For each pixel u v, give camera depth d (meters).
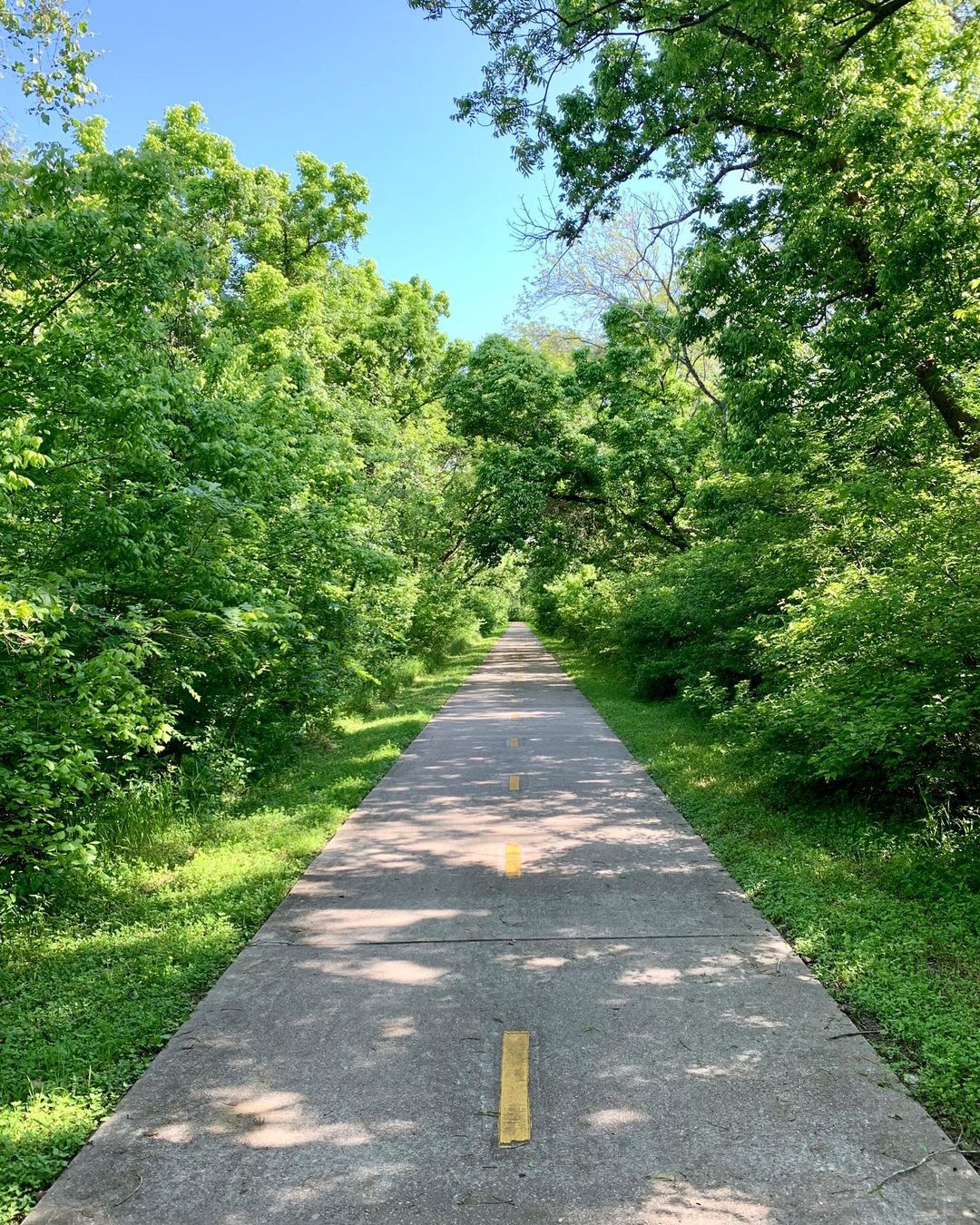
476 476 26.83
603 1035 4.00
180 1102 3.54
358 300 32.31
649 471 21.62
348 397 22.09
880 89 12.17
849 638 7.19
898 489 8.61
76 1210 2.90
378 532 17.72
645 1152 3.12
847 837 6.99
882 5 10.11
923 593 6.58
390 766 11.16
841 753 6.77
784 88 12.09
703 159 12.88
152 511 7.21
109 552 6.86
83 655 6.61
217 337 11.38
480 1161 3.09
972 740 6.57
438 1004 4.37
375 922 5.60
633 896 5.96
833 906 5.59
